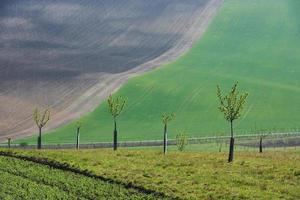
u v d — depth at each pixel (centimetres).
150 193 11412
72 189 11750
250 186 11794
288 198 10900
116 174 12688
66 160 14012
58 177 12625
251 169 13338
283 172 12962
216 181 12131
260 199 10738
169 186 11675
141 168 13375
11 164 13800
